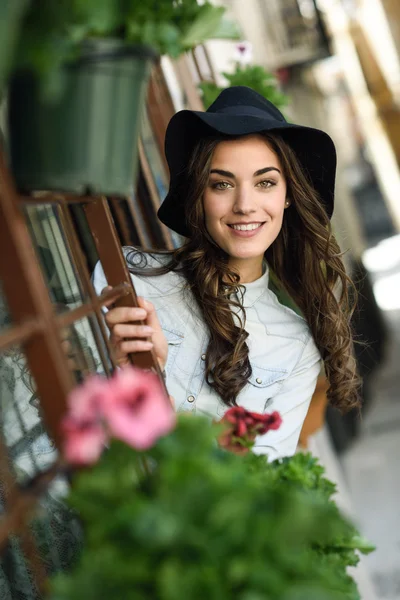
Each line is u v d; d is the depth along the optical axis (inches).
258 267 128.8
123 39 63.9
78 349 100.3
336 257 132.7
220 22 68.1
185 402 121.3
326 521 55.0
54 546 102.9
